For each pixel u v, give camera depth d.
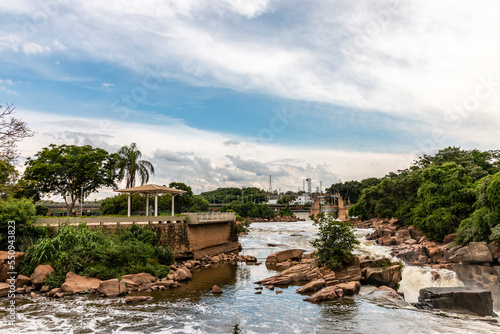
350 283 28.83
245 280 32.69
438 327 20.42
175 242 39.97
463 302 23.58
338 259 33.94
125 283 27.61
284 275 32.25
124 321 20.70
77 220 34.53
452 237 44.66
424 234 52.34
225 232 52.19
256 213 174.50
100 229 34.16
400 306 24.62
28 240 30.12
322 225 35.69
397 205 77.06
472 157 73.50
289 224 146.38
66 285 26.00
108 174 54.34
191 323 20.70
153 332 19.16
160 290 28.34
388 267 31.88
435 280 32.31
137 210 68.44
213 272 36.69
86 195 56.62
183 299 25.81
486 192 37.38
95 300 24.72
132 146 54.03
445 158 78.44
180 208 99.94
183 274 32.41
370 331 19.80
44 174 48.66
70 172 50.75
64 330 19.05
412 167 94.31
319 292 26.47
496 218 34.81
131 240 35.06
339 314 22.78
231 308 23.81
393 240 55.19
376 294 26.95
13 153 21.09
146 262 32.62
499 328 20.23
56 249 29.28
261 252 53.47
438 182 53.22
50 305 23.27
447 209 48.62
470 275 31.59
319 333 19.47
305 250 54.69
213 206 197.38
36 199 52.25
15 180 34.34
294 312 23.09
